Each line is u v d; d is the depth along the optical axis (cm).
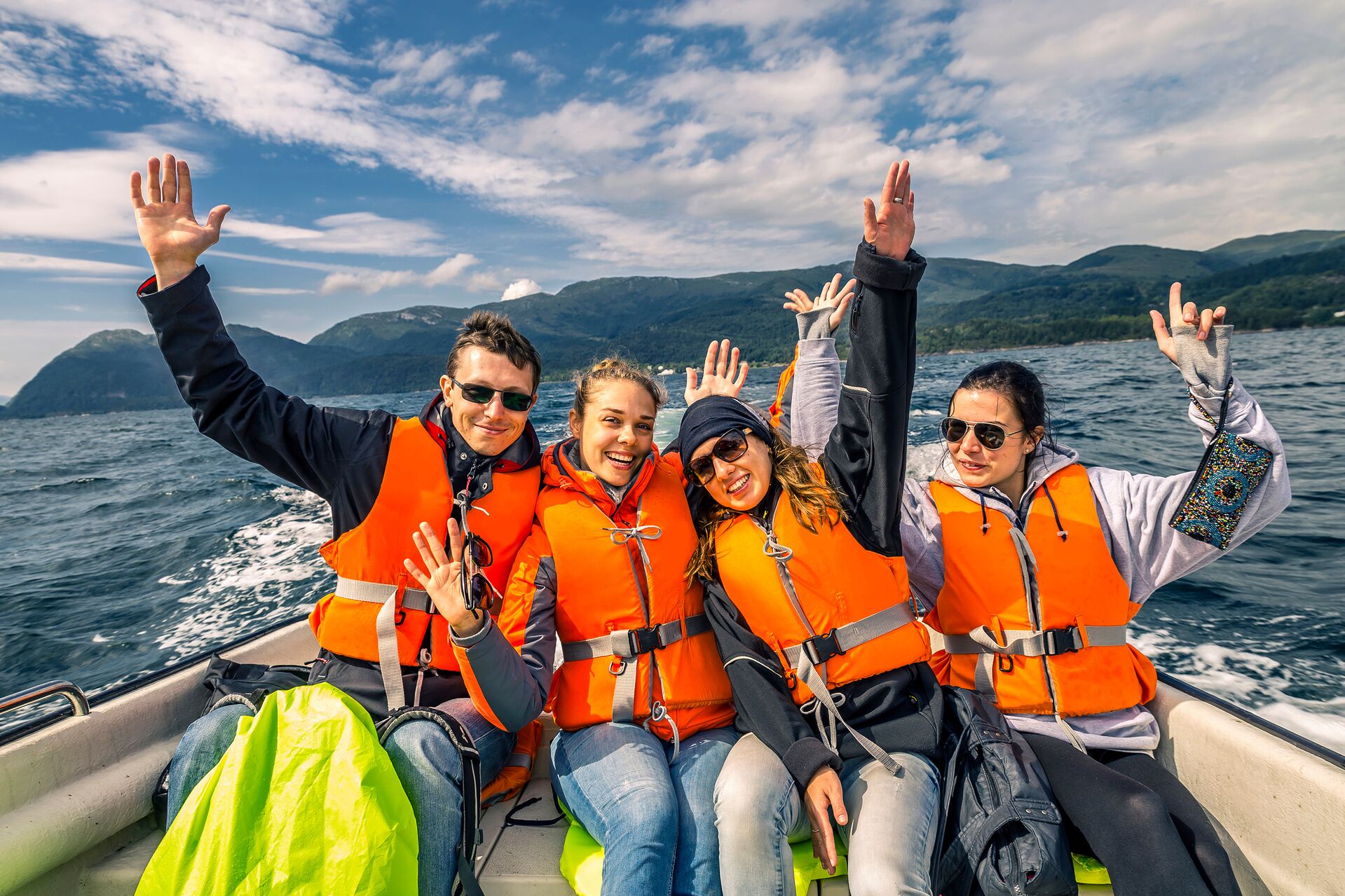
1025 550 205
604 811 176
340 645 204
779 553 199
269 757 156
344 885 142
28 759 182
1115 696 196
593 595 204
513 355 212
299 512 1155
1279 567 639
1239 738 184
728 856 163
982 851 163
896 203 188
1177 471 1072
